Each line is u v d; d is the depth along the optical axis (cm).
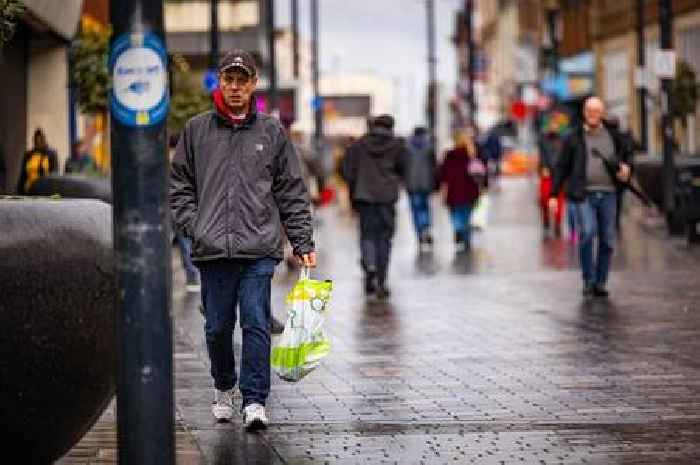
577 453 1548
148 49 1111
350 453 1566
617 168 3127
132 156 1112
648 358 2236
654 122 11244
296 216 1739
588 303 3055
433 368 2170
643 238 5147
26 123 5216
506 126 16125
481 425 1716
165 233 1123
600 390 1947
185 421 1761
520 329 2633
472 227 5878
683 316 2786
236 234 1688
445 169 4866
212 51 5625
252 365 1702
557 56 14025
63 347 1280
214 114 1712
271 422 1752
